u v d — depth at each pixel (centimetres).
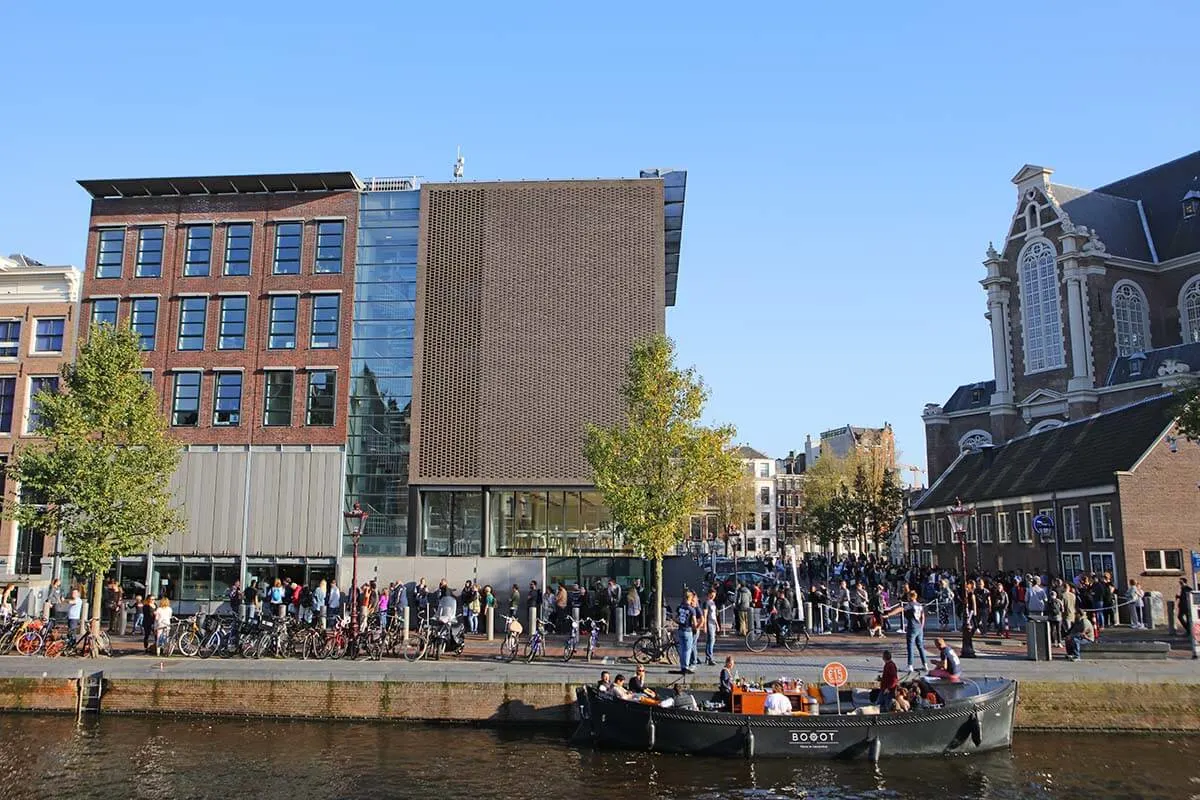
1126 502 4047
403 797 1845
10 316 4212
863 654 2831
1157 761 2084
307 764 2066
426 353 4091
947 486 6769
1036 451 5625
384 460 4066
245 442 4084
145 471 3234
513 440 4003
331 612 3353
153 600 3030
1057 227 7850
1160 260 8038
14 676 2552
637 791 1880
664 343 3120
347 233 4216
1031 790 1889
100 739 2270
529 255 4153
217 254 4234
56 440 3147
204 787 1905
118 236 4284
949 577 4303
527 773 2003
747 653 2856
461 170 4500
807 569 6600
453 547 3984
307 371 4122
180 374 4162
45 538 3938
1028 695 2352
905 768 2048
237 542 4009
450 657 2806
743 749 2123
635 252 4147
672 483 2975
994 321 8369
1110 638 3200
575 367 4056
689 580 5909
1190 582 3978
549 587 3616
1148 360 7144
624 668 2589
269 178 4172
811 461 14550
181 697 2506
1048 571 4775
